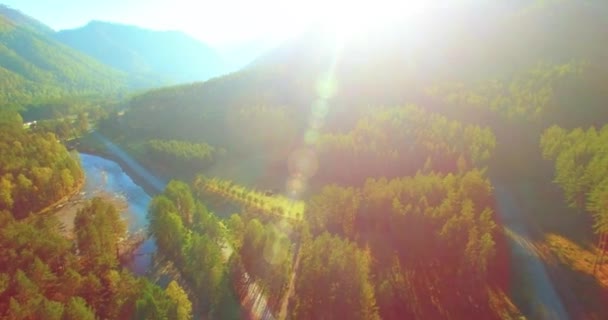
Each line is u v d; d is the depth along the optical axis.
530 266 67.75
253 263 71.50
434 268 68.31
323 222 85.94
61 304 52.84
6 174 106.62
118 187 135.38
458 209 74.31
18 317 49.19
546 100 125.75
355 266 57.56
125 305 57.53
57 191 118.19
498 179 104.19
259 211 106.19
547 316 56.81
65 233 97.75
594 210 72.06
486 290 62.59
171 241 81.19
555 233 77.94
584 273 64.19
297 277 69.88
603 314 55.66
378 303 60.12
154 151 153.12
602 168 75.31
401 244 76.44
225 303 64.50
